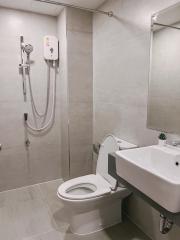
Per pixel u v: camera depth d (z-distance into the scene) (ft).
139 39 5.09
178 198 2.61
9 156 7.67
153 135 4.90
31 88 7.68
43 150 8.30
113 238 5.32
